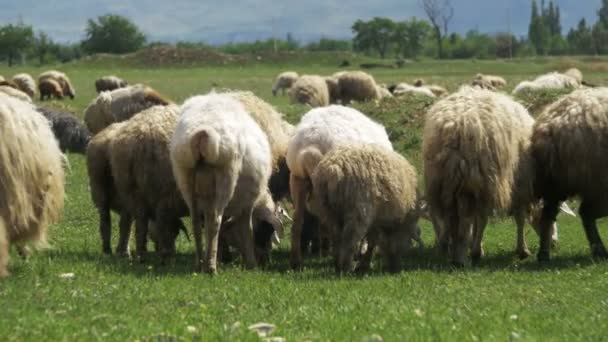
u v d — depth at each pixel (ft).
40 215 39.37
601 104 47.83
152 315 30.78
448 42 529.45
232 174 42.04
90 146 49.96
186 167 41.55
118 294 34.60
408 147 83.15
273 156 51.57
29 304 31.42
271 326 28.84
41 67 314.14
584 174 47.57
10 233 37.96
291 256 47.75
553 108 49.37
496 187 45.11
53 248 48.52
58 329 27.35
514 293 36.99
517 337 26.63
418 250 54.65
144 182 45.34
